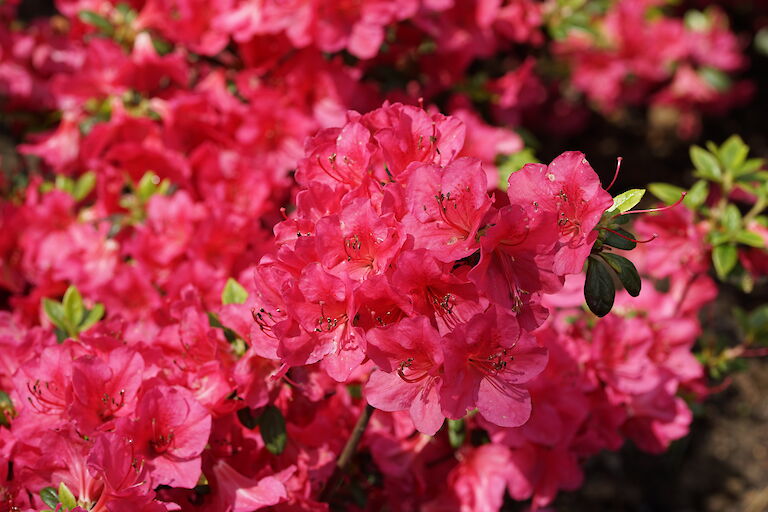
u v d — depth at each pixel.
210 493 0.76
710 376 0.95
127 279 0.86
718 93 1.52
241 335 0.76
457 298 0.69
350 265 0.69
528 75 1.14
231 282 0.79
